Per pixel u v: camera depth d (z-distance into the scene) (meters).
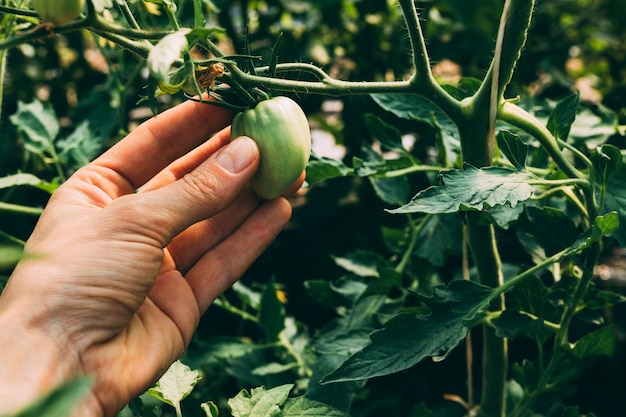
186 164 0.52
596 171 0.42
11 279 0.40
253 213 0.49
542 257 0.54
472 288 0.42
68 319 0.39
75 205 0.45
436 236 0.56
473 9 0.70
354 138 0.81
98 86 0.90
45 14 0.33
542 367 0.48
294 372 0.59
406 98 0.52
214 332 0.77
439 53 0.80
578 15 0.94
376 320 0.54
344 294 0.57
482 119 0.42
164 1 0.36
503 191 0.39
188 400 0.58
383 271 0.51
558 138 0.45
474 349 0.71
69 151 0.60
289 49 0.84
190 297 0.47
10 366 0.37
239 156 0.40
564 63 0.83
